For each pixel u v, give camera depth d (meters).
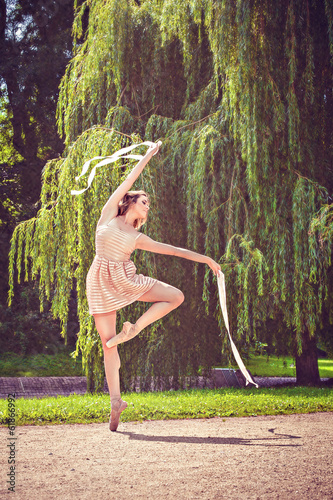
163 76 10.34
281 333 11.23
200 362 10.36
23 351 18.45
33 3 20.39
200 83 10.41
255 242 9.21
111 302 4.56
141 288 4.52
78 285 9.18
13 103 20.16
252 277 9.06
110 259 4.56
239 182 9.23
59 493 2.70
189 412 5.75
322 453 3.68
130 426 4.94
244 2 8.59
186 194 9.41
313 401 6.70
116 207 4.76
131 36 10.20
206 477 3.03
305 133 9.15
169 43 10.29
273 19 8.89
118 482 2.92
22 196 20.34
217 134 9.14
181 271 9.62
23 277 19.58
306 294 8.86
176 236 9.84
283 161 9.17
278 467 3.27
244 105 8.64
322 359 27.00
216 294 9.57
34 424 5.00
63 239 9.38
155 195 9.07
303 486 2.87
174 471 3.16
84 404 6.10
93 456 3.55
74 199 9.22
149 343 9.88
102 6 10.52
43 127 20.44
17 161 21.00
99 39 10.29
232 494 2.71
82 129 10.62
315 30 9.38
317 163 9.81
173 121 10.21
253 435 4.42
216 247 9.18
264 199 8.85
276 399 6.90
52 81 20.14
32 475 3.05
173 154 9.51
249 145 8.52
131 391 9.79
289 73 8.83
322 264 8.93
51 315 19.34
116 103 10.47
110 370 4.64
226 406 6.18
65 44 20.14
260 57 8.73
